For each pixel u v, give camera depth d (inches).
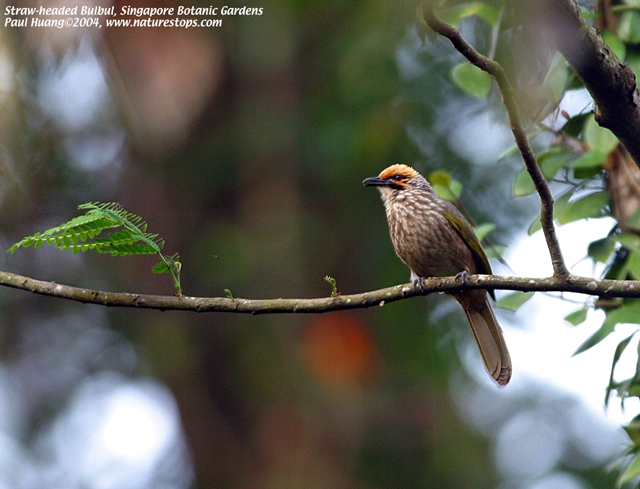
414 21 351.9
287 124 551.8
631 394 282.8
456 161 496.7
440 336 526.0
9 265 555.5
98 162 561.3
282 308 269.3
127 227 242.2
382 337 540.1
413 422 533.6
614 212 300.5
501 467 559.8
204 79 501.4
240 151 555.5
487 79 314.0
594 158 293.9
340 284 540.1
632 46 290.4
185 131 533.3
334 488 521.0
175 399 572.1
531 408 583.5
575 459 566.9
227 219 566.9
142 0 480.7
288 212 549.6
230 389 561.3
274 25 545.6
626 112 244.8
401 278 532.7
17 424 611.2
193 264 554.6
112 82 483.5
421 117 504.4
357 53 509.7
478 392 561.9
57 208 524.1
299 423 537.0
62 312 602.5
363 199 550.0
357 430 533.3
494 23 308.5
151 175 567.5
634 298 265.7
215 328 572.7
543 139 418.3
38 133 487.8
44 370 618.8
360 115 519.5
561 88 300.5
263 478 533.3
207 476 551.5
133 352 610.5
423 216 402.3
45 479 595.2
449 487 531.5
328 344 542.0
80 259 585.6
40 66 456.1
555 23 230.1
